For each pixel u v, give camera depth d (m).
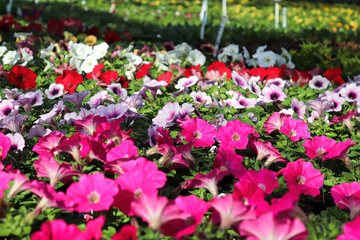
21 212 1.83
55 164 1.87
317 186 2.05
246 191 1.81
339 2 10.21
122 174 1.85
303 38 6.81
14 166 2.24
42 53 4.42
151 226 1.51
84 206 1.64
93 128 2.36
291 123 2.69
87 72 4.09
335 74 4.18
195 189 2.28
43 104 3.29
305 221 1.63
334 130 3.05
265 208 1.75
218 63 3.96
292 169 2.08
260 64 4.91
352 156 2.67
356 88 3.49
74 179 2.05
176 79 4.11
